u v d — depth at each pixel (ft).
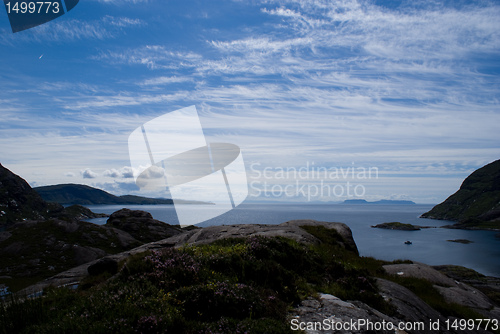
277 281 31.76
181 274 28.19
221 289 25.79
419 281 55.98
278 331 22.35
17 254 156.25
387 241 529.04
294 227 67.51
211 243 42.29
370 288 38.40
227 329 21.79
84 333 19.10
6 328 20.49
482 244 513.04
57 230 186.09
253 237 42.06
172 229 200.03
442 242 528.63
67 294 26.58
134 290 24.82
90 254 158.71
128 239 182.70
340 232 74.64
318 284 36.81
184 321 21.79
